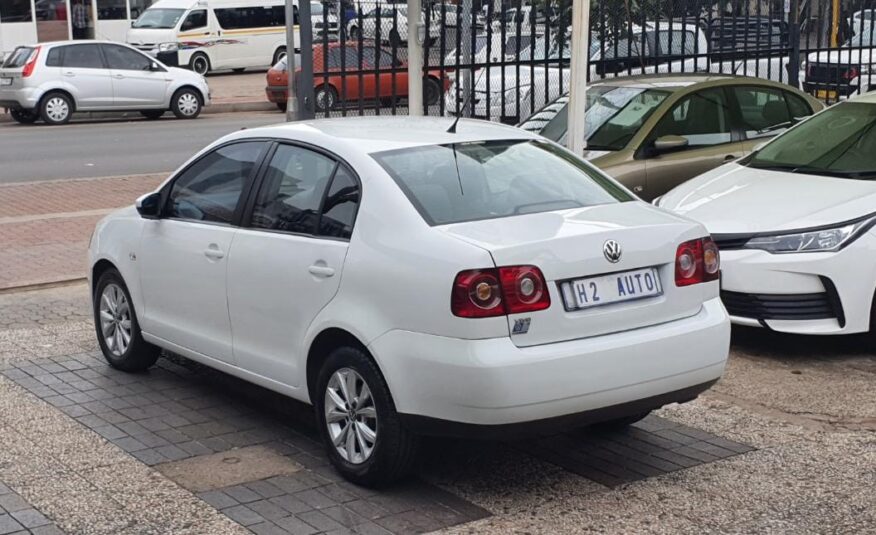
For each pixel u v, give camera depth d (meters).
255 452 5.83
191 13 32.94
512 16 11.76
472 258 4.77
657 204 8.23
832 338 7.93
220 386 7.00
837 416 6.33
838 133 8.59
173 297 6.52
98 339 7.45
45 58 24.14
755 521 4.96
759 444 5.91
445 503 5.17
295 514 5.04
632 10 12.65
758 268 7.23
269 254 5.71
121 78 24.78
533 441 5.99
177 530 4.87
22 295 9.41
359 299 5.16
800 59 14.45
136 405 6.60
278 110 27.84
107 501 5.18
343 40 10.52
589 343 4.94
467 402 4.76
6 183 15.71
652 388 5.11
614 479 5.46
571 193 5.68
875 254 7.19
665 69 13.24
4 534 4.82
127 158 18.75
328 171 5.64
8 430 6.16
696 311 5.37
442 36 10.98
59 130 23.34
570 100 8.96
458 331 4.75
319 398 5.48
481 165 5.64
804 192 7.71
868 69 15.23
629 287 5.12
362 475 5.26
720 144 10.23
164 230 6.57
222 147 6.41
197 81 25.80
